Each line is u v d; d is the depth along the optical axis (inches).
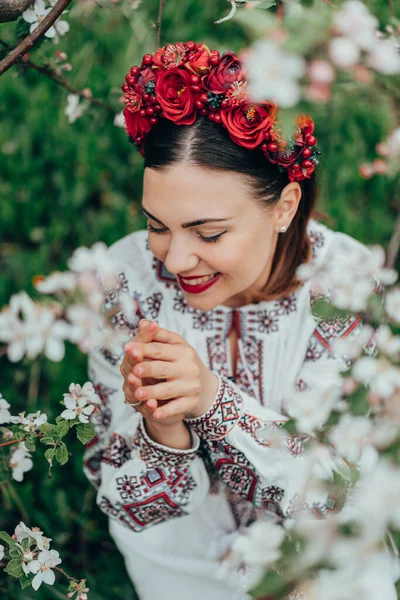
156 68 53.1
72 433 88.2
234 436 58.0
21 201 102.4
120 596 79.4
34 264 97.8
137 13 97.3
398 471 42.8
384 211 103.2
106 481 63.2
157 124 53.1
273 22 35.6
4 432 57.6
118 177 104.3
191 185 51.3
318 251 65.9
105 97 93.4
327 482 48.3
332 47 34.4
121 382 66.1
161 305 65.1
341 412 48.9
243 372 64.1
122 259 67.1
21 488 83.7
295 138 52.5
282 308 63.3
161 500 61.4
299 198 57.2
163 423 55.1
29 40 52.5
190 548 66.9
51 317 52.9
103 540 83.8
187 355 51.9
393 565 59.1
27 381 94.0
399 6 74.3
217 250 53.6
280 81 34.5
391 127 99.0
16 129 105.0
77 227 101.3
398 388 50.1
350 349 51.4
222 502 67.6
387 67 35.6
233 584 64.3
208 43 80.7
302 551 43.0
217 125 51.8
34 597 75.2
